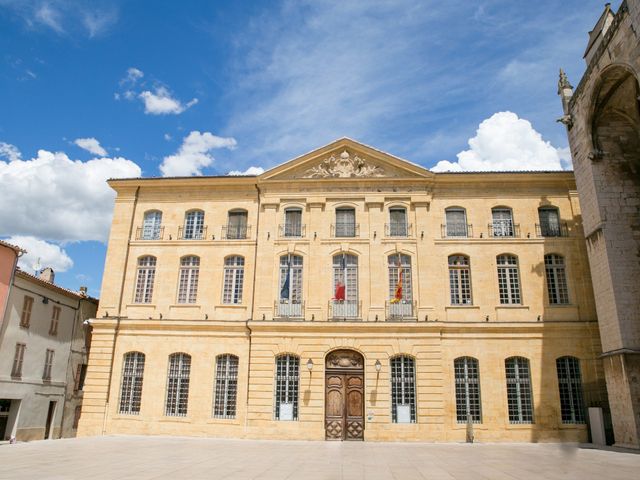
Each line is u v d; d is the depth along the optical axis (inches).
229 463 615.8
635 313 854.5
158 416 1026.7
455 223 1103.0
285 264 1090.1
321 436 973.2
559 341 1006.4
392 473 552.1
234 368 1048.2
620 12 812.0
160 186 1171.9
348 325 1019.9
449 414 981.8
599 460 670.5
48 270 1290.6
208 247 1122.0
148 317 1085.8
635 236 893.2
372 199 1104.8
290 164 1136.8
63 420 1179.3
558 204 1090.7
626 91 897.5
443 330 1023.0
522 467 604.7
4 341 1001.5
